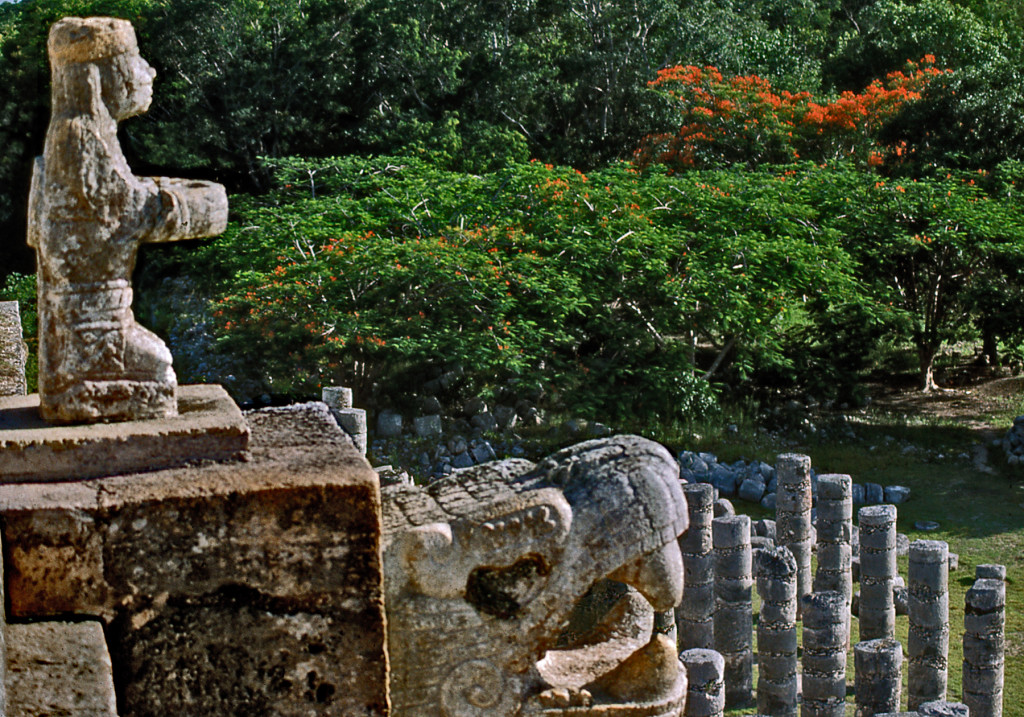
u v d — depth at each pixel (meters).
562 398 21.97
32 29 35.47
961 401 24.77
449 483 4.12
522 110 34.84
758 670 12.90
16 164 34.84
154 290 28.20
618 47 34.88
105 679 3.11
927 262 24.44
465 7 34.78
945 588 12.84
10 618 3.09
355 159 25.47
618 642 4.39
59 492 3.20
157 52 31.69
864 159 28.27
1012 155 26.59
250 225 23.84
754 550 15.59
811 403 23.89
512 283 20.86
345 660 3.33
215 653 3.25
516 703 3.88
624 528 3.89
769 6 44.16
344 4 32.75
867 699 11.48
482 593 3.84
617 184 23.45
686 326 22.03
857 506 19.03
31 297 25.55
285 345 21.17
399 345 19.53
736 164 26.33
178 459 3.41
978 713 12.24
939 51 35.53
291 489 3.23
